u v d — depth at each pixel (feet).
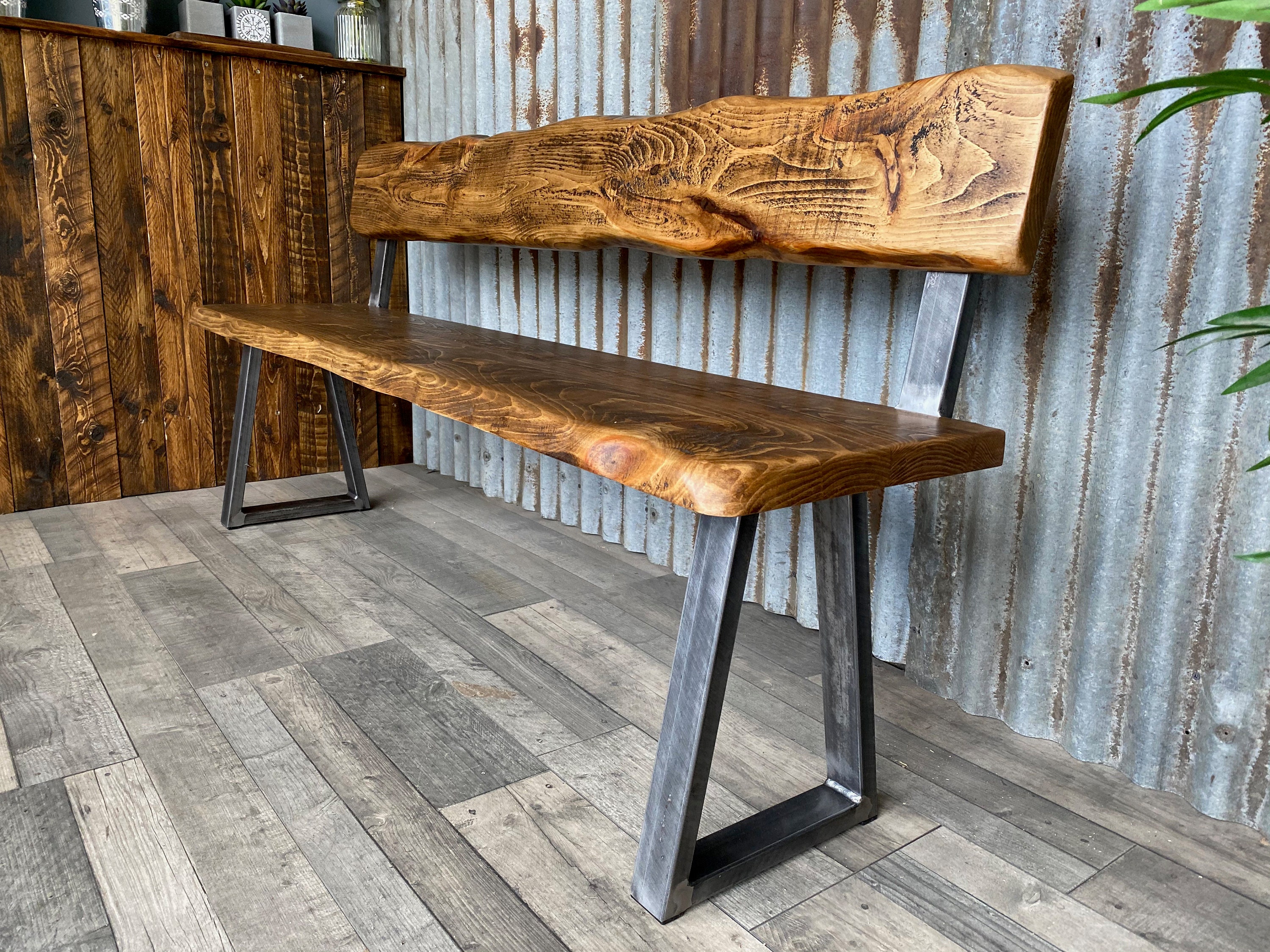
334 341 4.97
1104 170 3.77
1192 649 3.77
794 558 5.61
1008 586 4.36
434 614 5.57
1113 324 3.84
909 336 4.84
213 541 6.75
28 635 5.11
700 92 5.70
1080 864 3.44
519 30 7.10
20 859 3.27
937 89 3.32
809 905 3.19
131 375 7.65
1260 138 3.29
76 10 7.73
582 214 5.03
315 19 8.84
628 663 5.00
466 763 3.98
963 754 4.20
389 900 3.14
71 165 7.07
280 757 3.98
